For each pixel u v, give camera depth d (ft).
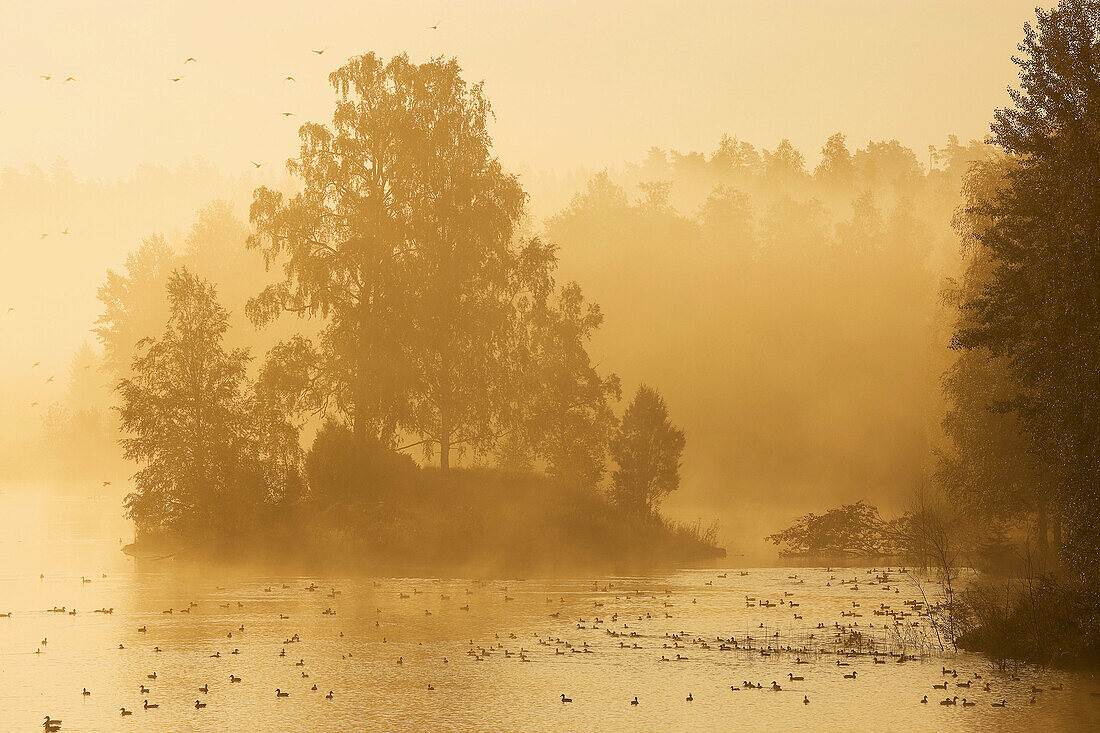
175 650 295.48
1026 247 335.88
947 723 218.79
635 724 218.18
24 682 254.47
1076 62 312.29
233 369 568.82
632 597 411.95
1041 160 336.08
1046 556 476.95
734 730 213.87
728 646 302.45
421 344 643.45
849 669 273.75
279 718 221.66
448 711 228.43
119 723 216.95
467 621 350.23
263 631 327.67
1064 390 293.02
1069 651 275.59
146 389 562.66
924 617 353.51
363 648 300.20
